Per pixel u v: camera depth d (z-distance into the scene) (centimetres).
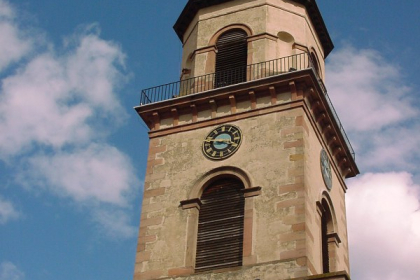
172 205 3694
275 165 3628
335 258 3762
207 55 4244
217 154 3775
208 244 3531
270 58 4100
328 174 3969
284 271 3284
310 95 3872
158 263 3528
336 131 4062
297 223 3412
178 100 3981
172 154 3878
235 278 3338
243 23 4284
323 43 4631
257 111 3841
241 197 3609
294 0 4419
